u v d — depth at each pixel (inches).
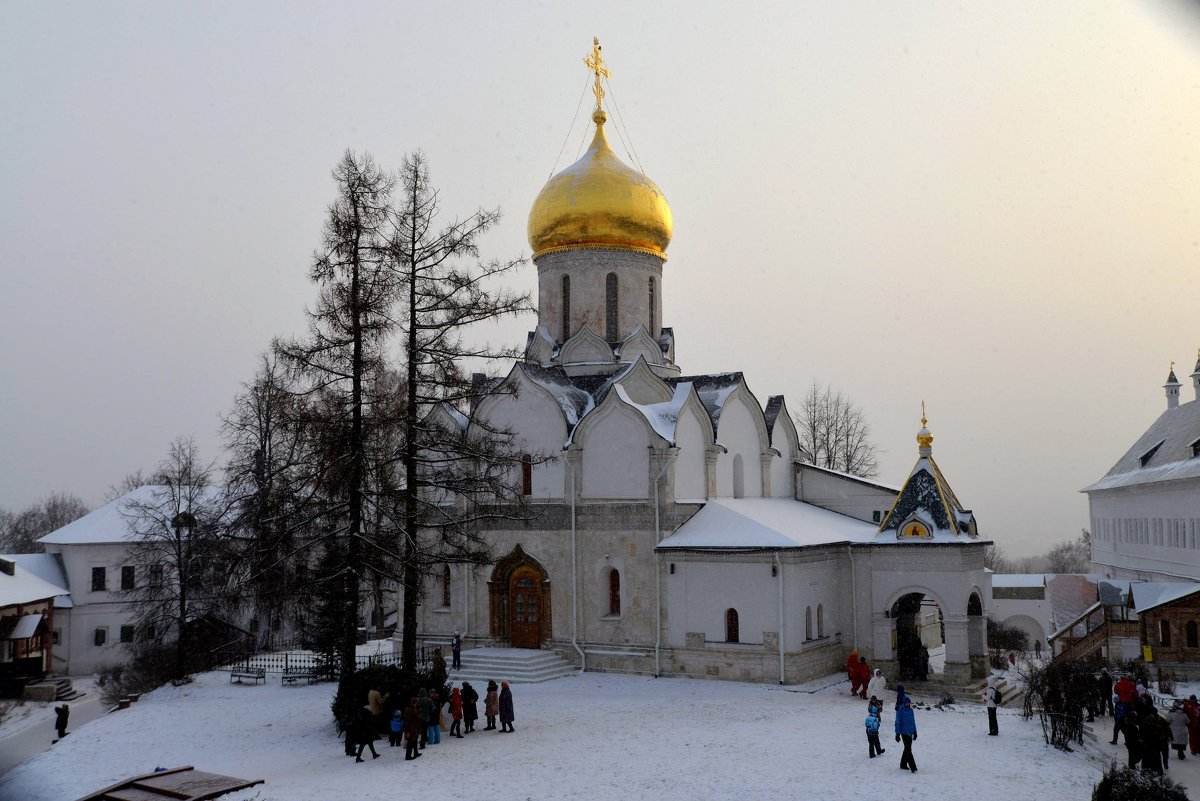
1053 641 2169.0
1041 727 1332.4
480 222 1462.8
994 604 3248.0
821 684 1711.4
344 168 1409.9
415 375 1437.0
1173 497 2456.9
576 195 2114.9
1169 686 1726.1
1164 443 2765.7
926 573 1772.9
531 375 1979.6
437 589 2079.2
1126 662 1934.1
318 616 1852.9
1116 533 3029.0
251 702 1669.5
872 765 1115.3
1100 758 1195.9
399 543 1433.3
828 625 1830.7
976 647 1784.0
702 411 1964.8
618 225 2112.5
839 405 3238.2
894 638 1819.6
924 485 1825.8
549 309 2183.8
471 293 1448.1
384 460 1419.8
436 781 1069.8
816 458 3201.3
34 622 2491.4
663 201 2177.7
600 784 1046.4
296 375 1393.9
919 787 1023.0
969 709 1523.1
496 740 1286.9
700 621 1788.9
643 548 1846.7
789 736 1273.4
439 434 1512.1
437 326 1430.9
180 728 1461.6
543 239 2161.7
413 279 1438.2
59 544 2913.4
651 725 1366.9
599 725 1374.3
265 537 1408.7
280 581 1427.2
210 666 2158.0
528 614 1955.0
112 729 1473.9
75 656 2837.1
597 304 2134.6
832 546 1827.0
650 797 998.4
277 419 1411.2
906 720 1092.5
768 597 1724.9
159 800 915.4
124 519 2952.8
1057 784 1034.1
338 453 1358.3
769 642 1720.0
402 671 1363.2
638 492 1859.0
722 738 1263.5
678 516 1863.9
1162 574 2559.1
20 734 1990.7
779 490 2230.6
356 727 1210.6
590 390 2060.8
